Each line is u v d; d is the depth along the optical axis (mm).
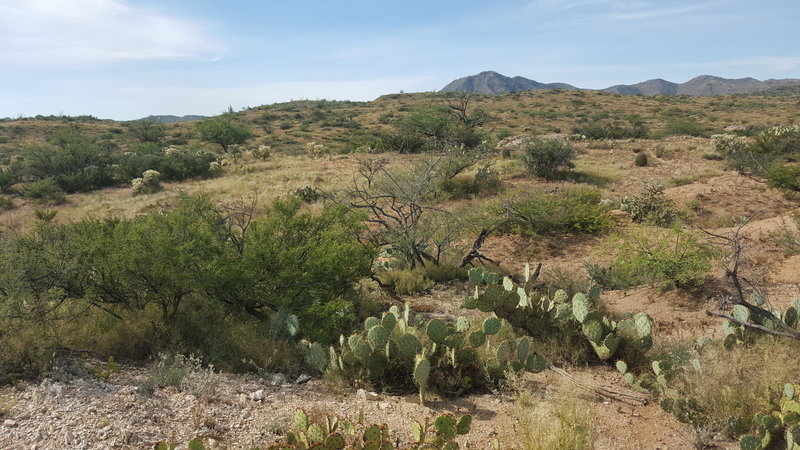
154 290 6555
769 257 9531
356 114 97250
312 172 28391
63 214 22219
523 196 14602
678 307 8148
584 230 13836
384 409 4730
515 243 13375
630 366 5938
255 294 7195
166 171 31781
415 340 5309
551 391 5055
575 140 36812
